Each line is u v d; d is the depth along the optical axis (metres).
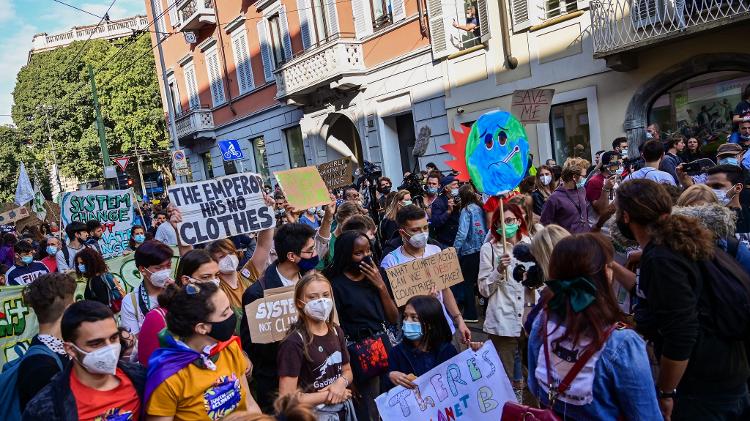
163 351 2.55
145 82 35.41
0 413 2.68
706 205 2.92
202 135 23.62
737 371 2.41
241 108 21.72
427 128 13.79
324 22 16.58
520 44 11.62
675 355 2.31
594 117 10.58
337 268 3.63
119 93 34.94
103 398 2.47
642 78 9.79
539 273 3.78
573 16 10.54
